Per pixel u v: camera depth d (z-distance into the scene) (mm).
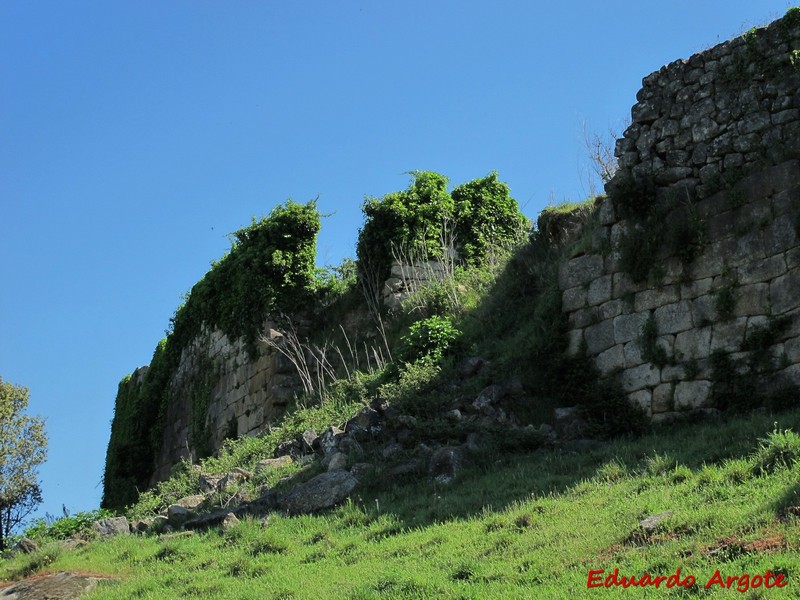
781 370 13797
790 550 8297
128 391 33812
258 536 13125
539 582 9141
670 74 16203
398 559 10844
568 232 18812
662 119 16094
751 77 15242
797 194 14148
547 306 16969
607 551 9516
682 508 10039
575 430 15164
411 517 12641
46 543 15445
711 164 15336
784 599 7492
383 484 14375
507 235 24422
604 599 8266
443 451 14438
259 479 16266
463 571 9727
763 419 12922
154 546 14062
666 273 15398
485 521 11422
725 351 14414
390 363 19469
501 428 15141
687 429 14055
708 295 14820
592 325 16266
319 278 25516
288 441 18031
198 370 28391
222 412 26375
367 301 23734
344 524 13188
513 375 16750
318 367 23297
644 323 15492
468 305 20734
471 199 24625
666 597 8086
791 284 13945
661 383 15062
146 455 30750
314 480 14664
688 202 15352
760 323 14148
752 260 14430
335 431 16609
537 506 11406
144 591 11750
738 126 15156
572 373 16109
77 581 12680
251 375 24953
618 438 14828
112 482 31359
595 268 16484
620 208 16172
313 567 11430
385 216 23984
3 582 13484
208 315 27781
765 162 14672
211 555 12898
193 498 16812
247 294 25344
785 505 9172
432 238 23781
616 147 16500
